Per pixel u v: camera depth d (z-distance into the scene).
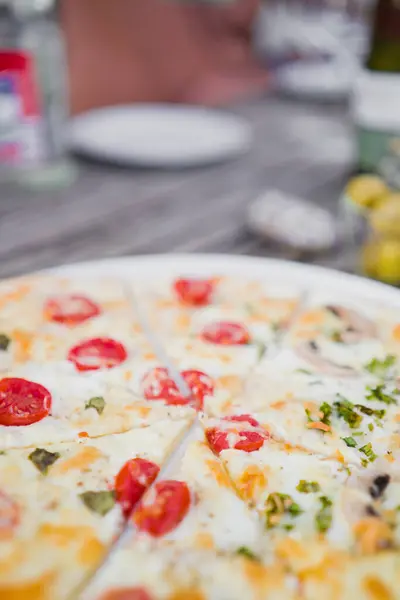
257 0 1.30
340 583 0.27
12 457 0.31
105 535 0.28
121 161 0.66
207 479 0.31
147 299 0.42
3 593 0.26
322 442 0.33
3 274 0.46
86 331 0.39
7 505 0.29
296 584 0.27
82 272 0.43
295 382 0.36
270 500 0.30
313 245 0.49
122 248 0.50
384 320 0.40
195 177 0.66
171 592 0.26
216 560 0.28
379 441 0.33
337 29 1.19
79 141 0.69
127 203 0.59
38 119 0.61
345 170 0.69
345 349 0.38
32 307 0.40
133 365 0.37
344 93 1.04
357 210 0.50
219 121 0.76
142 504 0.30
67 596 0.26
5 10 0.58
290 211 0.52
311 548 0.28
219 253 0.50
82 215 0.56
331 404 0.35
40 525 0.28
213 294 0.43
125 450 0.32
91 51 0.89
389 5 0.59
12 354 0.37
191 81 1.13
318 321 0.40
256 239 0.52
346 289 0.43
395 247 0.46
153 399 0.35
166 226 0.54
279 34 1.26
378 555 0.28
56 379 0.36
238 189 0.63
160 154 0.65
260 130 0.84
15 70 0.59
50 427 0.33
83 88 0.90
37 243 0.51
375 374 0.37
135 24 0.96
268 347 0.39
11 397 0.34
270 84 1.19
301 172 0.68
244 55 1.28
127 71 0.97
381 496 0.30
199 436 0.33
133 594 0.26
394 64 0.59
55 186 0.62
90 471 0.31
